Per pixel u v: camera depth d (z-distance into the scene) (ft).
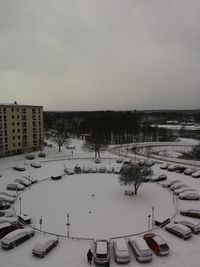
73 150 382.63
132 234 134.82
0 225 135.13
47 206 170.91
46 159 315.99
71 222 148.46
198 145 450.30
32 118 357.20
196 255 116.88
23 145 348.59
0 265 110.52
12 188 202.18
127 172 190.90
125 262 111.55
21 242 125.80
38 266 110.01
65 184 217.56
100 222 148.56
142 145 472.85
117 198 185.16
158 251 115.65
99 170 257.75
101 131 516.73
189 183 221.25
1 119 320.70
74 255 117.39
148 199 183.01
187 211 155.53
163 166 269.44
